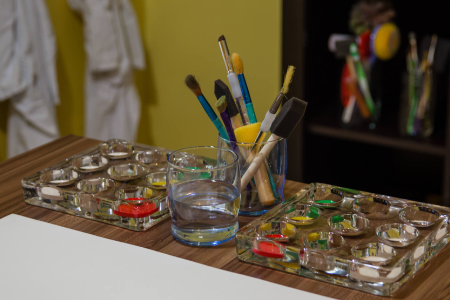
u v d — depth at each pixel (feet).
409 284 1.78
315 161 5.92
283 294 1.73
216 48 6.37
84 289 1.78
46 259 1.97
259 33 5.99
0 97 5.13
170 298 1.72
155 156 2.65
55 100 5.47
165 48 6.77
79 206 2.31
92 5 5.62
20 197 2.53
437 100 5.25
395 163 6.20
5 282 1.83
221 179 2.03
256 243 1.90
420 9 5.47
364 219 2.03
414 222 2.01
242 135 2.25
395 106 5.77
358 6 5.02
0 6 4.95
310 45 5.64
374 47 5.05
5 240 2.10
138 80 6.95
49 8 5.70
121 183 2.41
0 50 5.03
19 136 5.51
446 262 1.92
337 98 5.99
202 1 6.28
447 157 4.86
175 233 2.10
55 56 5.44
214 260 1.97
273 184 2.30
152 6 6.68
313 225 2.03
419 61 4.92
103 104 6.05
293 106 2.05
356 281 1.75
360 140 5.29
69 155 3.07
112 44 5.80
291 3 5.48
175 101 6.95
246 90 2.31
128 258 1.97
